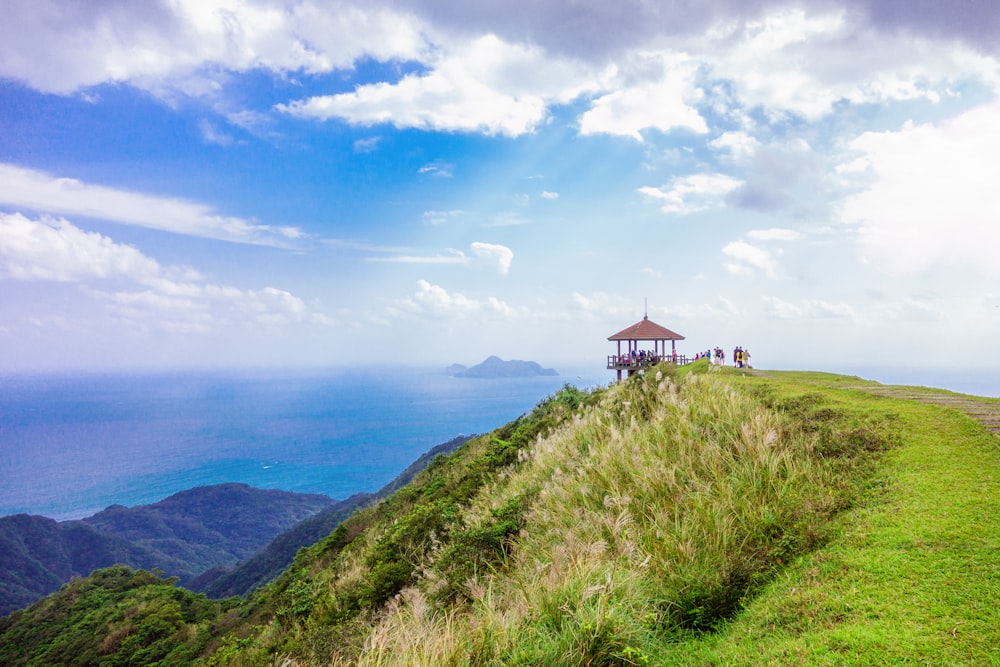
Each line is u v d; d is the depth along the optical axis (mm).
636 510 6762
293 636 10625
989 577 3883
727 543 5512
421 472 22203
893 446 7188
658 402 11453
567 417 15555
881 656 3277
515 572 6750
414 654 4586
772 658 3627
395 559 11227
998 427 7410
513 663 4152
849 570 4531
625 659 4020
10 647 33281
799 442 7551
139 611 31781
